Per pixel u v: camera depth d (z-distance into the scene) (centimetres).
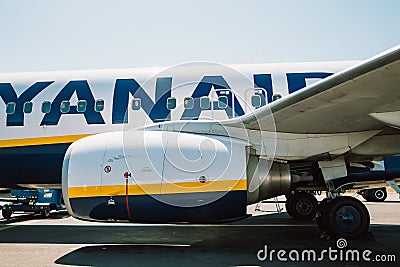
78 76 777
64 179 552
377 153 645
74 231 800
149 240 673
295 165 683
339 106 531
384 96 505
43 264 495
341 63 756
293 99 521
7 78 791
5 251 582
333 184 632
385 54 430
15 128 743
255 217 1062
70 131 730
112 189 538
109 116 728
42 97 756
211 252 561
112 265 486
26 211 1138
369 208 1397
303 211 962
